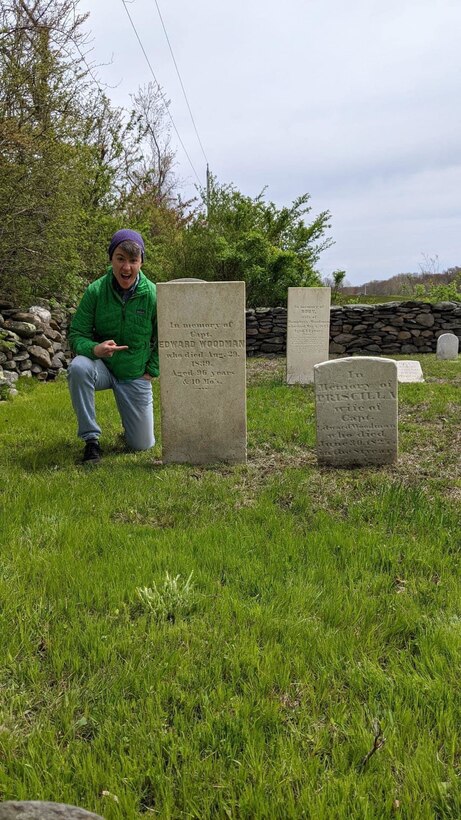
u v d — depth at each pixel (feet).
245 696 6.17
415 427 19.25
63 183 33.17
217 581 8.64
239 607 7.84
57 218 33.19
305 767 5.22
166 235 70.03
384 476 13.91
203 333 14.93
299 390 28.17
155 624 7.48
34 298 35.88
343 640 7.16
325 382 14.80
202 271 60.90
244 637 7.14
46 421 19.89
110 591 8.19
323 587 8.55
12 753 5.41
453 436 18.06
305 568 9.14
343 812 4.73
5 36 30.68
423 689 6.22
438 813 4.88
